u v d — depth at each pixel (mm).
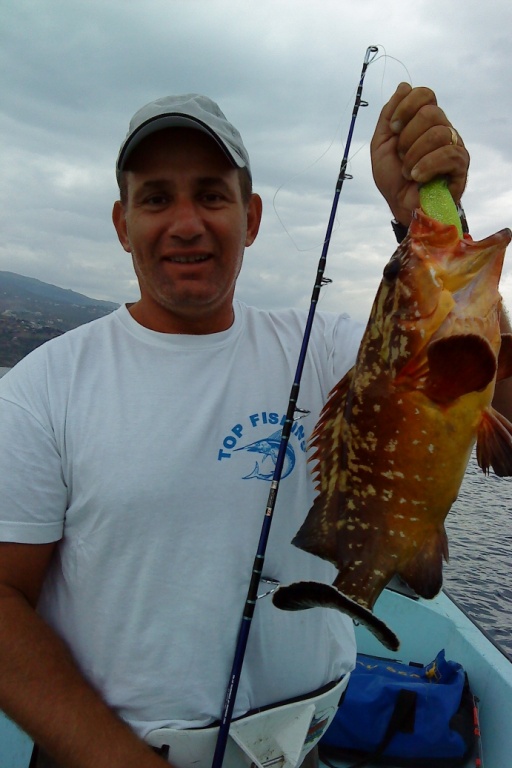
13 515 1578
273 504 1589
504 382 1793
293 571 1729
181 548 1587
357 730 2967
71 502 1649
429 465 1573
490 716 3051
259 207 2014
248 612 1562
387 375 1636
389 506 1601
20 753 2174
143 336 1749
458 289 1603
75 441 1627
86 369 1712
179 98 1683
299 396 1810
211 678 1581
